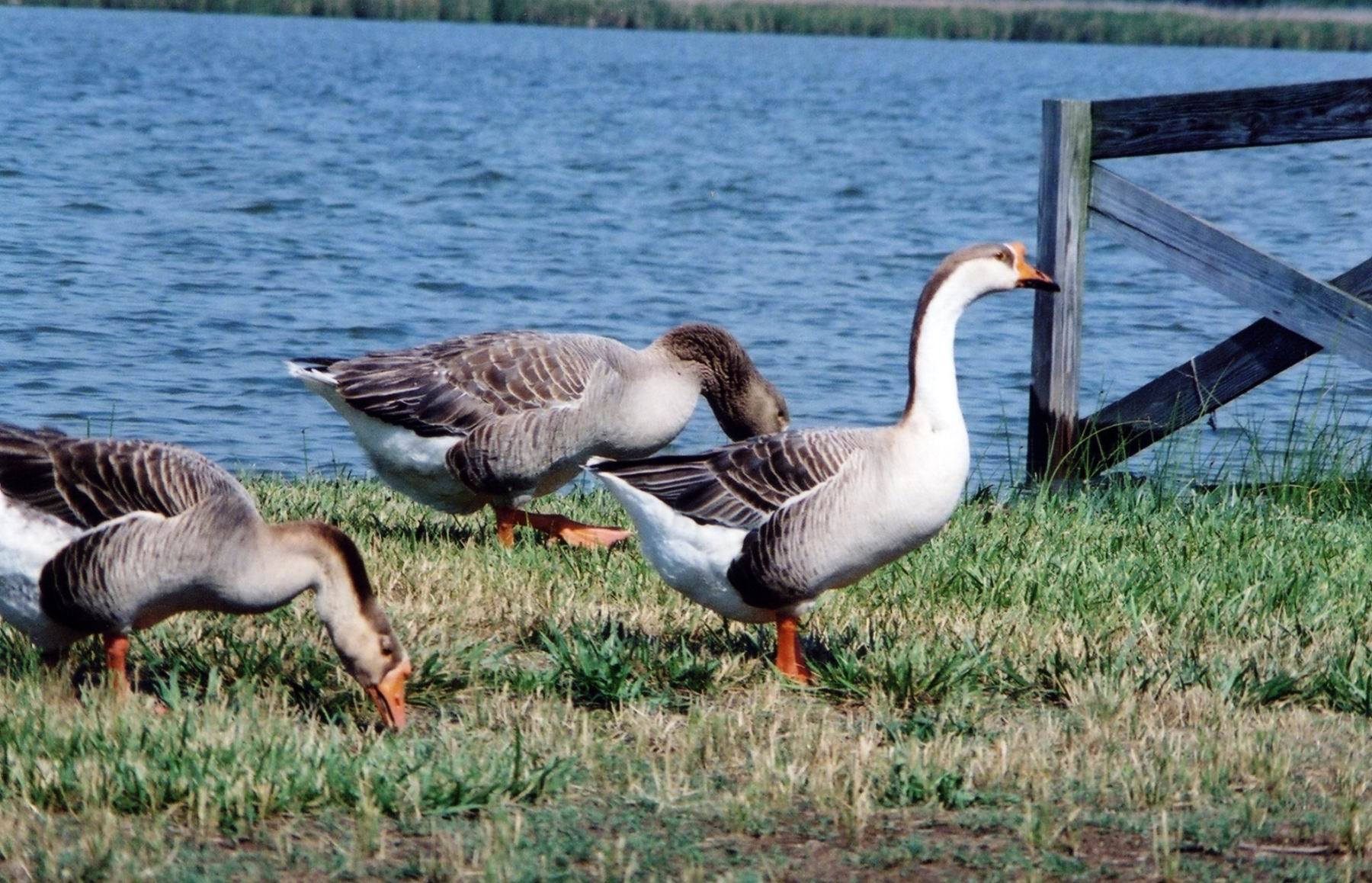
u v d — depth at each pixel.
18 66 78.62
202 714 8.27
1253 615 10.93
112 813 7.12
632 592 11.45
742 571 9.47
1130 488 14.73
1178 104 14.20
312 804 7.33
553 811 7.39
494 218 40.31
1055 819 7.31
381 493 15.33
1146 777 7.75
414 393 13.05
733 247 37.28
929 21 186.50
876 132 65.81
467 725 8.58
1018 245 9.58
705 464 9.65
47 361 23.56
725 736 8.38
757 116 71.62
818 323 28.80
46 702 8.36
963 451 9.33
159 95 68.75
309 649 9.30
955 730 8.59
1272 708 9.21
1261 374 14.50
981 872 6.79
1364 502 14.80
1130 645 9.95
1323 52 164.75
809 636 10.55
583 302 30.03
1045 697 9.41
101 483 8.22
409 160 50.72
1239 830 7.23
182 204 39.69
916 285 33.06
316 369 13.39
